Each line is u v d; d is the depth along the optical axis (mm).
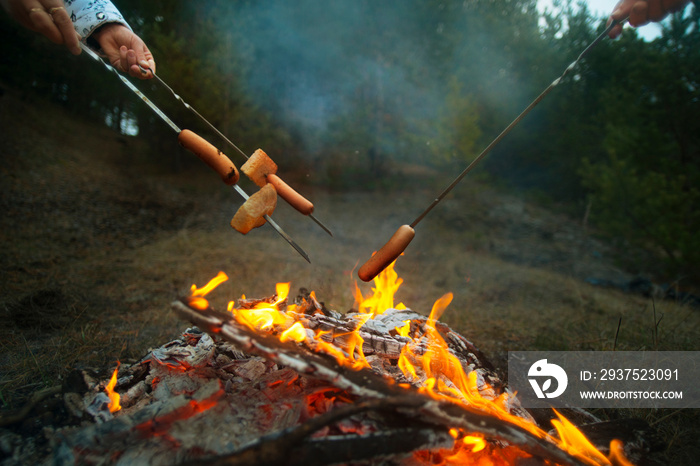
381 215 10734
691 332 4148
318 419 1556
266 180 2143
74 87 13008
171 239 7527
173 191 10047
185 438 1673
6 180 7895
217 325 1711
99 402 2025
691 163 8039
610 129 8211
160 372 2246
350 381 1767
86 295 4539
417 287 6254
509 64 12312
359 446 1576
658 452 2201
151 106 2178
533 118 12508
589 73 12156
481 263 8156
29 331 3492
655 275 8547
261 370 2191
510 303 5840
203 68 9172
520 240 10164
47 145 9922
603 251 9781
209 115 9023
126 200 8969
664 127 8000
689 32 7473
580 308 5602
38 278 4891
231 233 8273
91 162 10266
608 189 7656
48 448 1823
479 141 11109
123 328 3791
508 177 13742
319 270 6266
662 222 7098
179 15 9938
